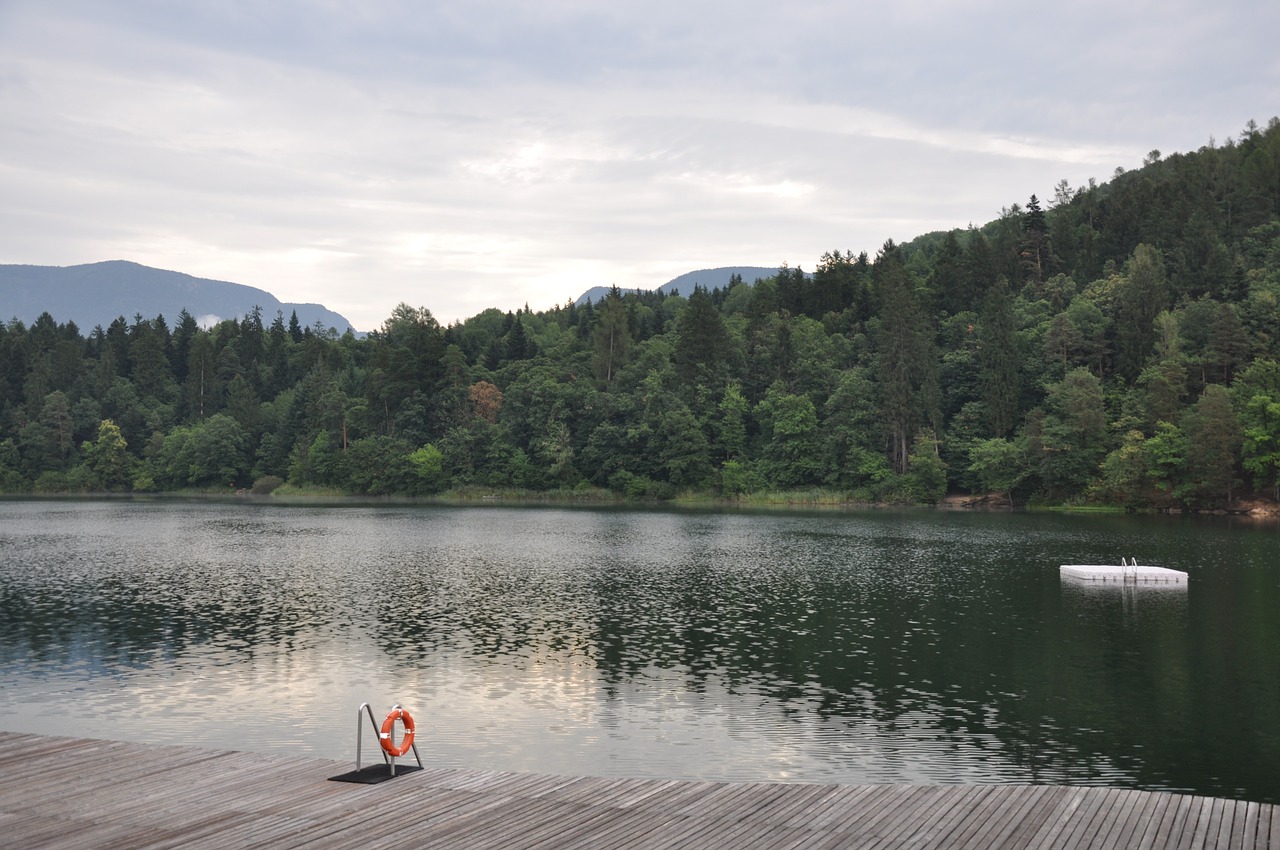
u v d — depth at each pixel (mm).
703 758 24641
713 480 142625
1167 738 26266
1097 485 113938
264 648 37094
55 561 65125
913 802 16406
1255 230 176375
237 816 15305
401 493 156500
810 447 136625
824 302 189875
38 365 198250
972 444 126125
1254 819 15562
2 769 17828
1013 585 53344
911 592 50875
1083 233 197750
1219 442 103062
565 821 15242
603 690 31172
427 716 28281
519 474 149875
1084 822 15430
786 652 36656
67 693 30594
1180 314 133875
